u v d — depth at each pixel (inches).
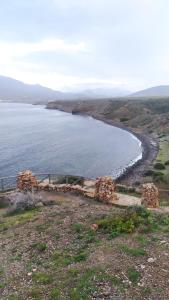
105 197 987.3
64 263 474.9
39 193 1068.5
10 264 507.5
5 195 1006.4
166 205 1063.0
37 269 477.7
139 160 2677.2
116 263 444.1
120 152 3036.4
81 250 506.0
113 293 387.5
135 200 997.2
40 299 398.6
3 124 5049.2
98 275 422.0
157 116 5036.9
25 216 765.3
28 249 550.3
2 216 863.1
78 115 7091.5
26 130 4347.9
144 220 573.0
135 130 4586.6
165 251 466.9
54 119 6067.9
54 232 595.5
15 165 2314.2
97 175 2187.5
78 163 2514.8
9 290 433.7
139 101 6904.5
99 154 2893.7
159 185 1812.3
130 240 507.2
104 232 554.9
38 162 2459.4
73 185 1133.1
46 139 3592.5
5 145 3097.9
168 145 3262.8
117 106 6815.9
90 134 4160.9
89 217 644.7
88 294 389.4
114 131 4534.9
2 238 622.5
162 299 370.3
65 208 763.4
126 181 2015.3
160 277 408.2
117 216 600.7
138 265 434.9
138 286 395.2
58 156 2721.5
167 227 556.4
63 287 413.4
